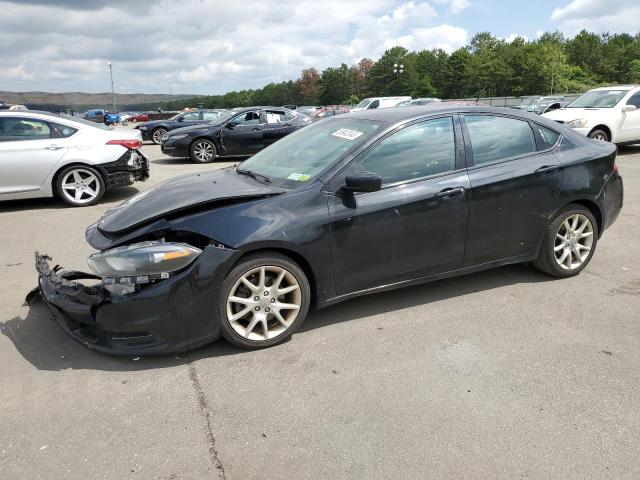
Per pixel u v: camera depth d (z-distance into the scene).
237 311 3.35
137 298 3.08
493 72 92.75
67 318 3.46
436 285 4.49
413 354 3.34
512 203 4.11
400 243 3.72
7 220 7.34
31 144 7.85
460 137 4.00
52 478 2.31
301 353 3.37
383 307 4.06
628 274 4.70
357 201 3.55
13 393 2.96
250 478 2.30
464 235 3.97
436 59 122.44
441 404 2.80
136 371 3.18
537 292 4.30
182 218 3.27
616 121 12.34
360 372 3.13
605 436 2.53
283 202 3.40
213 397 2.90
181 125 21.19
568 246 4.51
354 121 4.13
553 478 2.27
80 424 2.68
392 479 2.27
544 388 2.94
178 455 2.45
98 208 8.09
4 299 4.32
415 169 3.80
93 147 8.21
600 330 3.62
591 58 106.75
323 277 3.51
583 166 4.41
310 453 2.45
